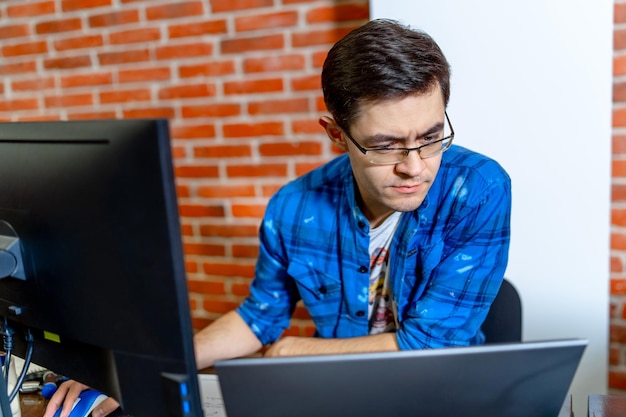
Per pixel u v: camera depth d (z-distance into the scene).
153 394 0.76
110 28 2.28
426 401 0.71
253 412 0.72
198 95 2.23
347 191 1.25
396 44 0.96
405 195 1.04
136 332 0.74
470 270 1.16
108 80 2.34
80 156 0.71
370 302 1.33
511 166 1.87
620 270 1.91
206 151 2.27
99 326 0.77
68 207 0.74
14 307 0.86
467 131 1.88
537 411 0.73
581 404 1.97
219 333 1.32
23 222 0.79
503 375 0.70
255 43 2.10
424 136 0.98
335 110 1.03
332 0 1.99
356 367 0.69
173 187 0.66
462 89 1.85
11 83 2.50
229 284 2.38
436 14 1.81
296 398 0.71
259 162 2.21
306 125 2.12
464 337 1.16
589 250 1.86
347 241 1.26
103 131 0.68
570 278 1.89
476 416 0.72
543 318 1.95
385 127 0.96
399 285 1.24
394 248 1.23
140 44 2.25
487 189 1.15
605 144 1.77
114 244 0.71
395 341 1.15
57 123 0.72
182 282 0.69
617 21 1.74
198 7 2.14
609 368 1.99
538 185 1.86
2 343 1.02
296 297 1.42
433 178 1.04
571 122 1.79
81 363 0.84
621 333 1.95
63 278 0.78
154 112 2.31
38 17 2.37
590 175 1.81
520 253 1.93
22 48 2.43
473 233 1.16
